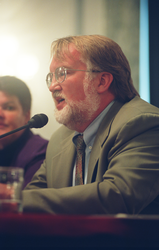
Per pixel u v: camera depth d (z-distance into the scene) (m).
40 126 2.01
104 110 2.28
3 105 3.05
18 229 0.79
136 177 1.64
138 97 2.30
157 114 1.98
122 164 1.71
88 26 4.04
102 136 2.07
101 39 2.43
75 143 2.32
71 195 1.48
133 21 3.94
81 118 2.26
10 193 1.06
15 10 4.13
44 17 4.11
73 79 2.28
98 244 0.81
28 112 3.18
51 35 4.07
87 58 2.31
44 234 0.80
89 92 2.27
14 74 4.00
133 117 1.95
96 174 1.99
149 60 3.86
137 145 1.82
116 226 0.82
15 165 2.88
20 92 3.11
